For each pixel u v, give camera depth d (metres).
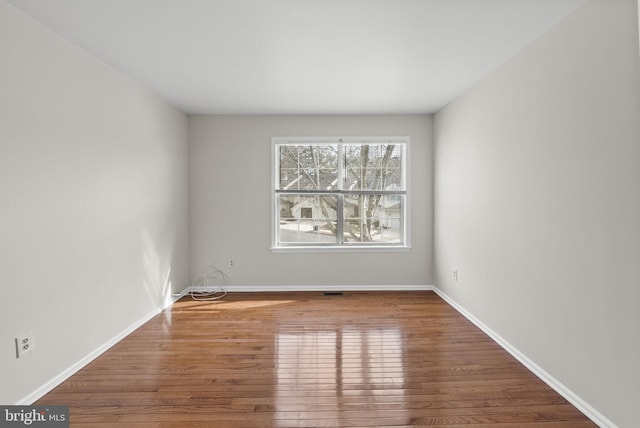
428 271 5.14
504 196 3.17
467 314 3.95
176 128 4.68
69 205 2.73
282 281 5.13
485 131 3.52
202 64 3.25
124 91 3.50
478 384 2.56
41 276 2.45
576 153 2.29
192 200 5.09
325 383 2.57
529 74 2.80
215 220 5.10
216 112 4.93
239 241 5.11
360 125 5.06
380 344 3.25
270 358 2.97
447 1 2.22
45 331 2.48
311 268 5.13
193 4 2.26
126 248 3.52
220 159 5.07
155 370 2.77
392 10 2.34
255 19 2.46
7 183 2.20
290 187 5.18
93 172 3.03
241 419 2.16
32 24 2.40
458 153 4.18
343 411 2.23
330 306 4.39
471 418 2.16
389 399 2.37
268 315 4.07
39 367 2.42
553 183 2.51
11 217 2.23
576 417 2.17
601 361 2.09
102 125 3.15
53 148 2.58
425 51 2.97
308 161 5.16
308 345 3.23
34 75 2.41
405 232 5.14
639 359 1.85
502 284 3.21
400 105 4.60
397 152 5.16
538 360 2.69
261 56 3.08
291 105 4.60
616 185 1.98
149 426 2.09
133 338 3.42
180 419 2.15
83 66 2.91
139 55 3.05
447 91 4.02
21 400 2.27
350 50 2.95
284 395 2.42
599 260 2.11
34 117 2.41
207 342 3.31
